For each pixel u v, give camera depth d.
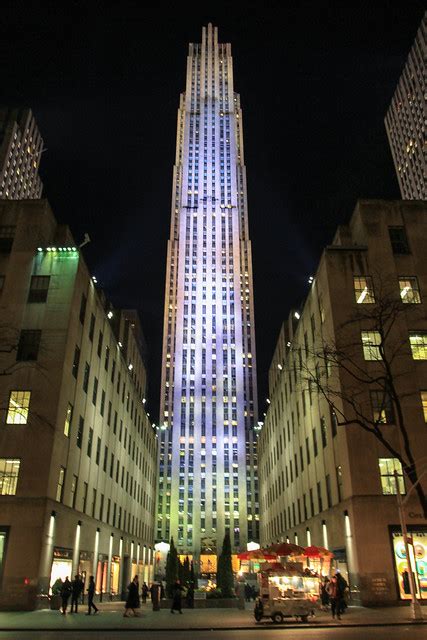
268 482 76.62
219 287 162.00
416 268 38.16
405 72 129.50
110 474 48.34
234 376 150.50
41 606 29.05
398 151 132.88
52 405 32.75
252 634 18.47
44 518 30.00
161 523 132.62
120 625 21.67
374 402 34.03
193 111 192.50
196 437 141.62
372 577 29.77
